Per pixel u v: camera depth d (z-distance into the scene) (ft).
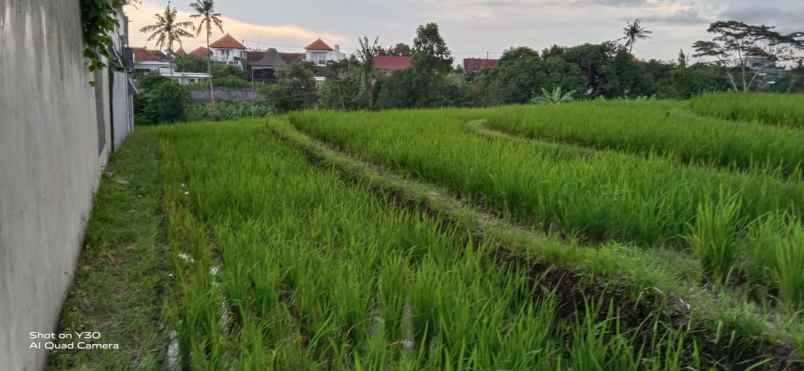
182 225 18.42
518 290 13.97
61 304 13.41
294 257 14.05
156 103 139.95
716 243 13.39
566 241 15.94
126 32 54.29
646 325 11.93
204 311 11.62
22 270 10.10
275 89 167.02
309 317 11.69
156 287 14.52
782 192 17.65
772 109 43.29
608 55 177.68
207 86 202.90
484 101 164.86
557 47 190.60
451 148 26.43
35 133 12.16
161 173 29.40
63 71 16.80
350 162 28.84
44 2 14.33
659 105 64.08
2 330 8.71
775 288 12.37
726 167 25.88
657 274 12.59
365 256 14.44
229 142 39.40
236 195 20.86
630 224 15.61
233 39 354.33
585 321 11.27
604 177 19.47
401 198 21.97
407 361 9.69
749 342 10.46
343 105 163.53
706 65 213.25
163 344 11.75
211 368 9.57
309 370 9.70
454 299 11.55
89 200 21.59
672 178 18.83
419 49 187.83
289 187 22.26
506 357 9.65
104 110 33.30
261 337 10.13
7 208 9.43
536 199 17.93
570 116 43.27
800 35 201.98
